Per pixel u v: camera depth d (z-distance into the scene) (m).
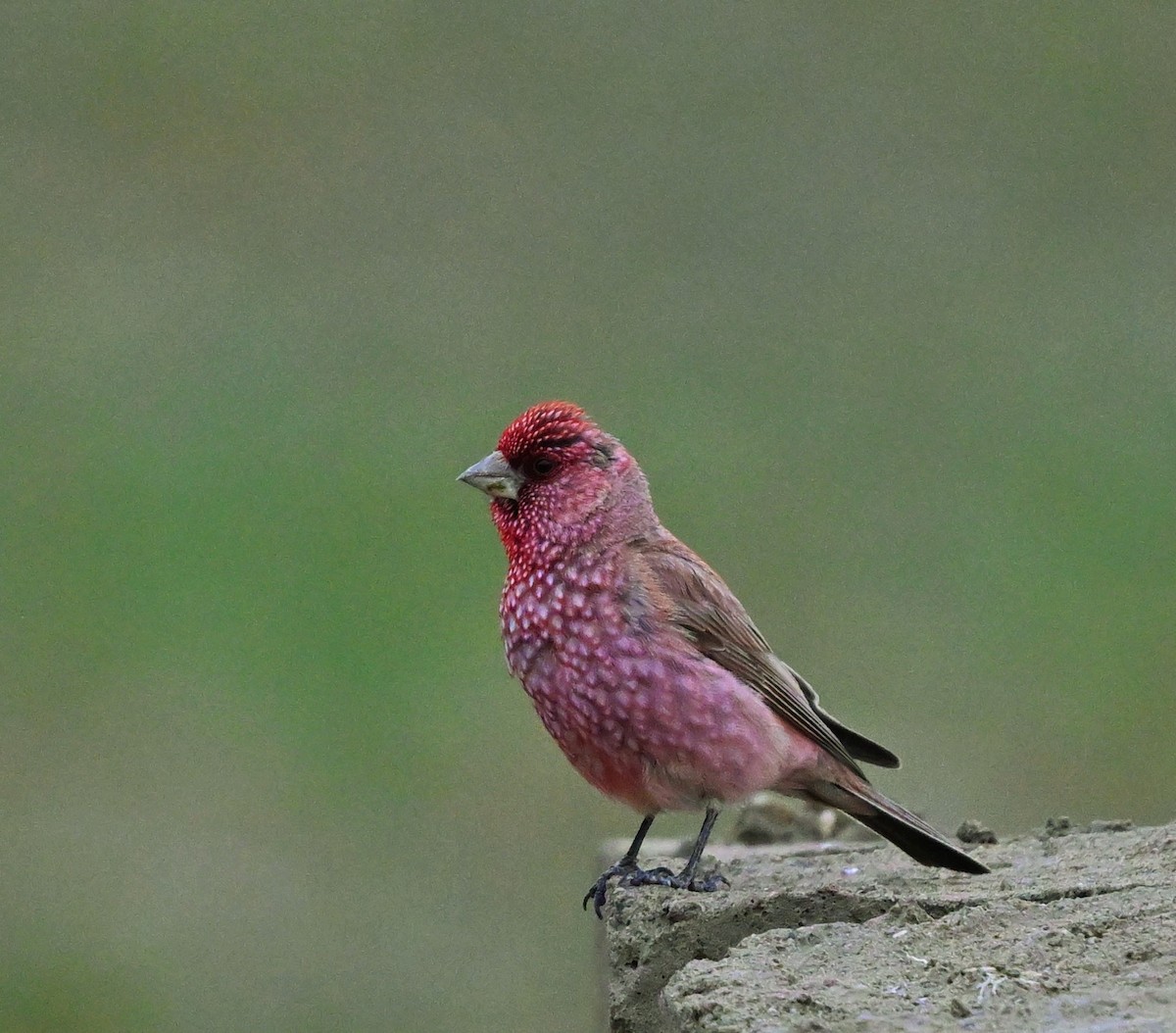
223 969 13.20
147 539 16.23
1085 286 17.75
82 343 17.83
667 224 18.41
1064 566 15.55
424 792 14.16
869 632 15.01
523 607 8.55
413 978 13.09
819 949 6.28
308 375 17.52
